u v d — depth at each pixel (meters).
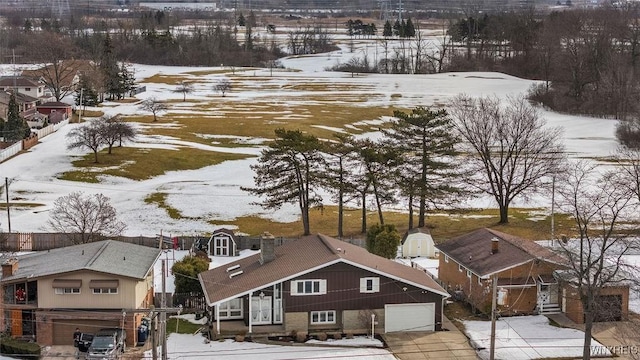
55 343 48.94
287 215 87.56
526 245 59.12
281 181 80.56
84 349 47.41
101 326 48.97
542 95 178.38
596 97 166.38
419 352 48.38
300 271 50.44
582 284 48.22
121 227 76.50
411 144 79.44
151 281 55.38
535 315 55.53
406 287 51.84
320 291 50.94
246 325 51.50
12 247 71.19
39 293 48.97
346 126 149.12
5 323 49.19
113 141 112.50
